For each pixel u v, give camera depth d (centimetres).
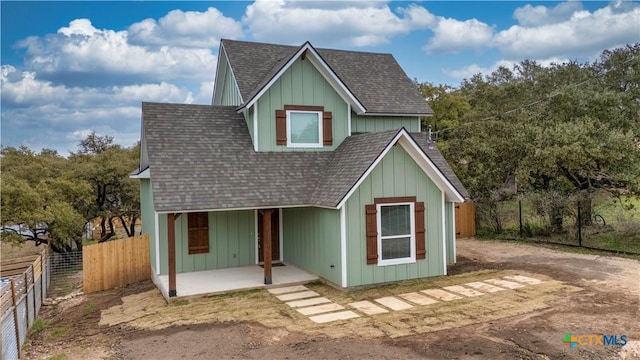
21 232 1875
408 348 710
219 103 1917
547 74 2291
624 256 1454
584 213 1712
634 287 1057
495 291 1059
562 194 1795
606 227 1700
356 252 1123
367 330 805
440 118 3003
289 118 1379
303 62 1393
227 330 830
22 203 1695
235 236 1417
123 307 1092
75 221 1912
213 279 1236
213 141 1316
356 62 1789
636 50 2022
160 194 1084
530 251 1616
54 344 841
